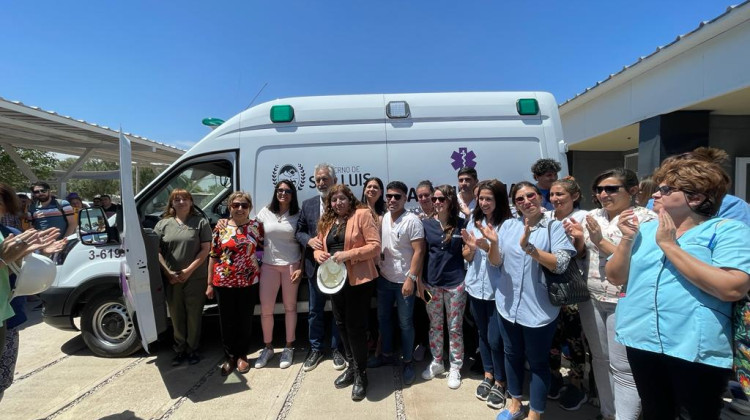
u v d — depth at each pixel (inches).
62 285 148.9
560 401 114.7
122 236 140.4
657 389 71.1
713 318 62.6
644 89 267.7
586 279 101.0
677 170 68.4
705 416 64.4
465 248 121.0
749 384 59.5
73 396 125.1
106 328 153.7
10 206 105.9
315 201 139.4
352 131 153.9
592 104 334.0
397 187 125.4
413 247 124.0
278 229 141.3
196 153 156.5
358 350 119.6
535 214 98.8
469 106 156.6
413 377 129.6
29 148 443.8
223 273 134.0
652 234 72.7
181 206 139.3
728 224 64.0
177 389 128.6
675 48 226.4
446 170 153.6
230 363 139.1
